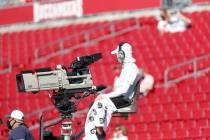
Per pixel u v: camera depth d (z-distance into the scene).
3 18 44.28
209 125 28.00
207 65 33.03
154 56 35.06
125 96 18.45
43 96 33.84
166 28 37.50
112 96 18.25
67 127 17.78
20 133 19.09
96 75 34.12
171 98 30.38
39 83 17.62
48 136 18.42
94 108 18.09
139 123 29.17
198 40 36.19
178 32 37.22
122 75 18.52
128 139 28.33
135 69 18.52
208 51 34.88
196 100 29.92
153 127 28.78
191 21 38.06
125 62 18.56
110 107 18.14
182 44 35.97
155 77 32.69
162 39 36.97
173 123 28.67
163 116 29.17
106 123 18.16
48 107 32.41
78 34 40.34
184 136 27.36
